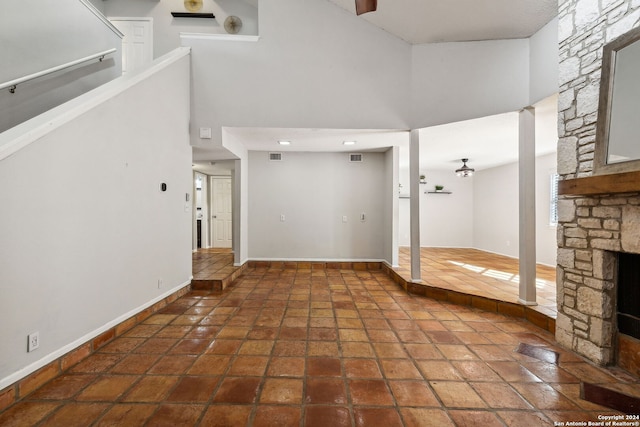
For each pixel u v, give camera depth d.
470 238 7.85
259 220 5.50
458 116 3.53
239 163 4.97
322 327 2.82
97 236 2.31
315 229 5.52
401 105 3.79
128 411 1.62
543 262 5.36
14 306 1.67
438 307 3.41
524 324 2.93
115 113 2.50
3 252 1.61
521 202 3.15
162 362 2.14
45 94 2.97
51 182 1.90
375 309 3.33
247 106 3.79
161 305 3.26
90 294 2.24
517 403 1.72
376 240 5.52
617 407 1.68
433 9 3.14
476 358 2.24
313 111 3.80
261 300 3.62
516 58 3.22
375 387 1.87
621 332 2.08
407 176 7.91
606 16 2.04
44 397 1.72
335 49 3.80
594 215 2.15
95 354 2.24
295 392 1.80
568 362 2.18
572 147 2.34
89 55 3.53
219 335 2.61
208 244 7.29
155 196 3.11
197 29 5.70
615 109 1.90
